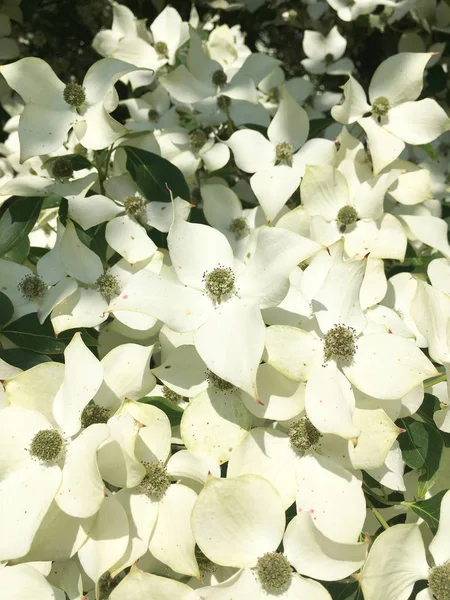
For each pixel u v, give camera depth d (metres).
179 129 0.35
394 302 0.27
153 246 0.26
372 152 0.29
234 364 0.19
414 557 0.19
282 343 0.20
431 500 0.21
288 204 0.33
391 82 0.30
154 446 0.20
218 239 0.22
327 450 0.20
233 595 0.18
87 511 0.18
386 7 0.42
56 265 0.26
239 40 0.45
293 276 0.24
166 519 0.20
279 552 0.19
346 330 0.21
